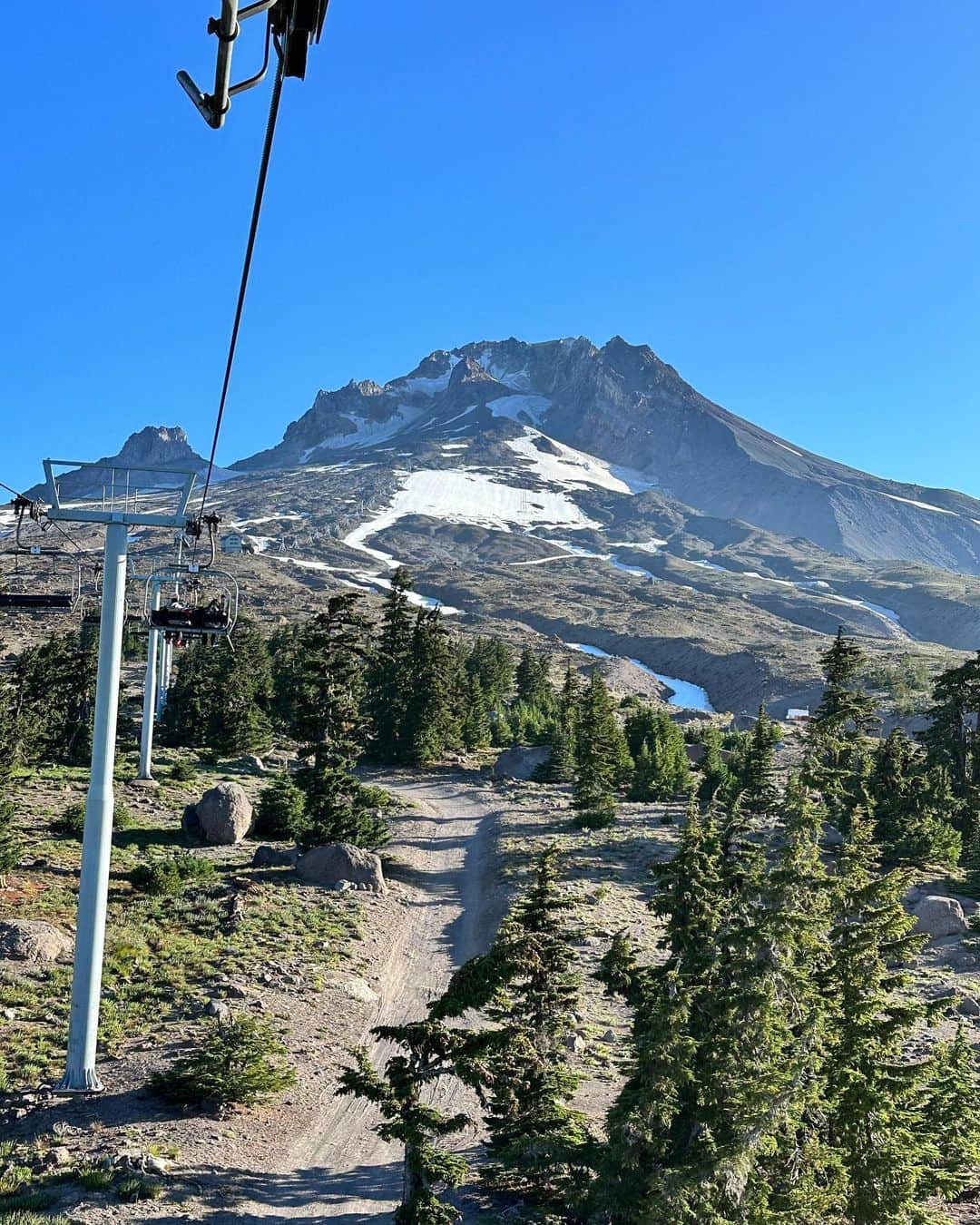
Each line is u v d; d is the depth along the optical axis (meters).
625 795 96.31
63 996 35.44
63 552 31.09
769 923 22.11
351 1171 26.61
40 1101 28.02
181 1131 27.00
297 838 62.09
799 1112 22.36
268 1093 30.12
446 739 108.94
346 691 66.56
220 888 50.53
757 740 81.12
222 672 102.56
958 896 62.41
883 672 193.88
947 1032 41.50
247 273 10.34
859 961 26.28
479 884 62.88
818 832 23.19
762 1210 20.78
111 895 47.50
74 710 90.94
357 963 44.38
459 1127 21.55
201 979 38.81
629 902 58.03
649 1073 20.41
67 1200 22.30
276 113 7.01
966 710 87.94
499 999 28.42
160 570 47.25
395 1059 21.95
